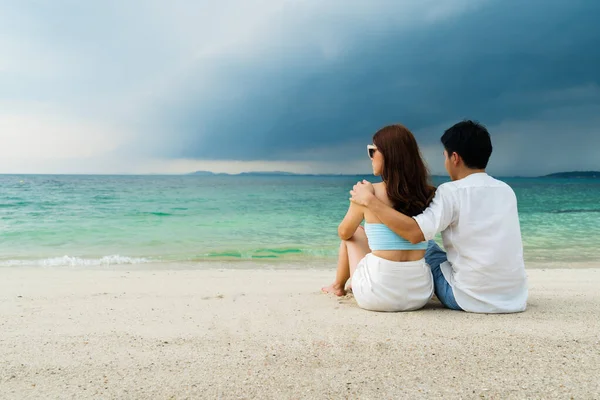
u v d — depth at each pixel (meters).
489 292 3.03
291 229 12.06
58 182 56.34
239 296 3.87
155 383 1.99
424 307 3.24
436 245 3.45
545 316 2.94
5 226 12.12
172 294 4.03
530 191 39.31
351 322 2.86
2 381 2.01
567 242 9.48
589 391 1.88
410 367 2.14
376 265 3.08
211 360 2.25
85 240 9.83
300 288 4.46
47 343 2.51
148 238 10.20
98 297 3.88
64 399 1.84
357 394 1.89
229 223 13.50
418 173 3.04
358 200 3.05
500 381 1.99
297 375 2.07
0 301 3.68
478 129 3.00
